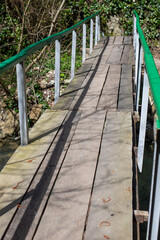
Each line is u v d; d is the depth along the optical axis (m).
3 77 7.63
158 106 1.16
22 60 2.89
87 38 10.99
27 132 3.16
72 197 2.36
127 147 3.09
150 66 1.83
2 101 7.21
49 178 2.60
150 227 1.50
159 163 1.25
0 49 9.01
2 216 2.13
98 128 3.56
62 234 1.99
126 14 11.09
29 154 2.99
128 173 2.63
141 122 3.04
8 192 2.40
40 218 2.14
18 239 1.95
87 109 4.19
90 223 2.07
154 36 11.01
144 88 2.96
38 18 9.41
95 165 2.78
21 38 7.95
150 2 10.80
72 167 2.77
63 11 10.70
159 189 1.30
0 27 9.08
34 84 7.55
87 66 6.61
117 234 1.96
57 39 4.39
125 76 5.77
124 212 2.16
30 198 2.34
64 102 4.49
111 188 2.44
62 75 8.27
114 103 4.35
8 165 2.79
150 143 6.54
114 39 10.23
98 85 5.25
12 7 9.36
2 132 6.56
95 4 11.09
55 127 3.62
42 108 7.18
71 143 3.23
